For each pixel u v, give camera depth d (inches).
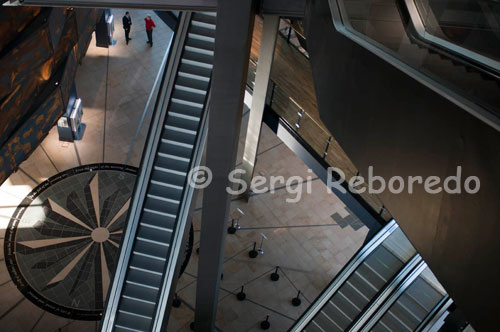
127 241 448.5
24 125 521.7
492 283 109.3
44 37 492.1
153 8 316.8
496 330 108.7
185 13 506.9
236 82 328.8
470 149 120.0
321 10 254.1
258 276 609.0
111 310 428.1
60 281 581.0
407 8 181.6
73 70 620.4
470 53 141.8
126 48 829.2
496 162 109.6
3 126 476.4
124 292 445.1
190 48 497.7
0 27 429.1
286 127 566.6
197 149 459.8
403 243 512.4
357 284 506.6
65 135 688.4
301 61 633.0
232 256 621.0
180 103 484.7
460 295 122.2
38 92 536.7
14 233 610.2
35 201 639.1
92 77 780.0
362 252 512.4
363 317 466.9
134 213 452.8
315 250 639.8
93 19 661.9
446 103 133.3
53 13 502.0
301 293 601.3
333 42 226.7
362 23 219.3
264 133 759.7
